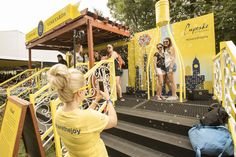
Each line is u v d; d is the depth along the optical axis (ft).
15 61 51.11
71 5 17.25
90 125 4.77
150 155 10.48
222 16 23.61
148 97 19.29
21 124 6.35
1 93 31.81
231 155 8.21
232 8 22.86
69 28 19.16
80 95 5.03
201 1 28.48
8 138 7.13
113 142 12.52
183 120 12.05
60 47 33.24
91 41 17.61
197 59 18.99
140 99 19.56
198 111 13.74
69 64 27.84
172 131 11.83
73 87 4.77
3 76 57.77
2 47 48.91
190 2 31.65
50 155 13.42
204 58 18.56
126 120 14.57
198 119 12.00
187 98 18.34
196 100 17.42
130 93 23.50
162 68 18.60
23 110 6.37
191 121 11.73
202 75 18.72
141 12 42.27
